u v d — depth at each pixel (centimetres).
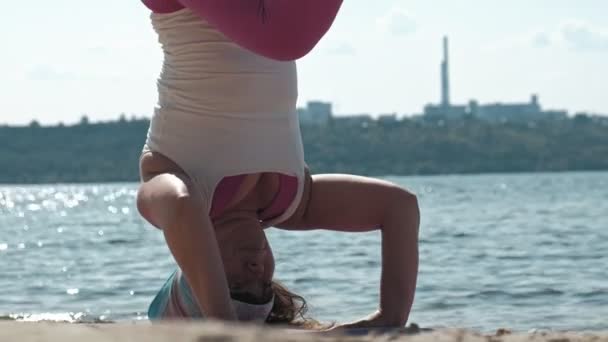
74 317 562
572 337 296
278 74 398
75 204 4528
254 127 396
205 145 393
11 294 761
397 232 412
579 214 2052
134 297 732
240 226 398
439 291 717
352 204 417
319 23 378
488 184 7119
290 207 412
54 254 1180
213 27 391
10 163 11969
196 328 259
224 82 391
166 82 403
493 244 1186
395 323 399
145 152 407
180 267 370
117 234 1641
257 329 264
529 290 716
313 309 620
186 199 362
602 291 703
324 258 987
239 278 394
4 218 2747
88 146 11925
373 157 12288
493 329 539
